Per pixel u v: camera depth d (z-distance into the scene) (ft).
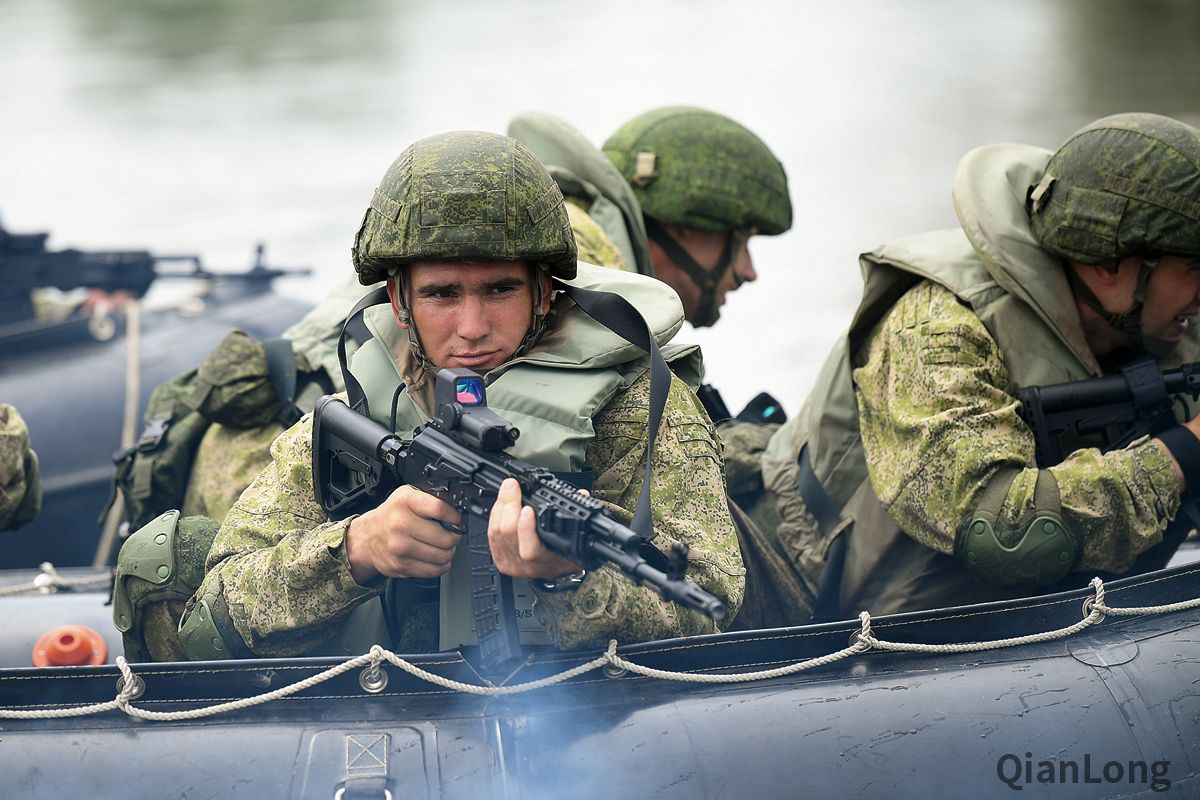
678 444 29.76
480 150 28.73
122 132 187.73
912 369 35.88
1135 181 34.19
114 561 66.85
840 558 38.68
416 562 28.09
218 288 76.69
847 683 29.66
